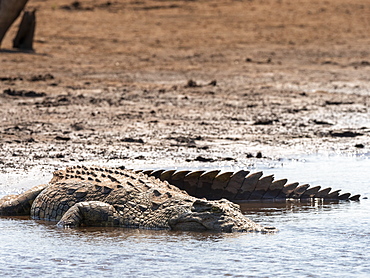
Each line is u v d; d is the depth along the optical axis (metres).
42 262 22.34
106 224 27.69
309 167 42.00
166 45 141.00
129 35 151.00
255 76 105.94
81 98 78.25
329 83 99.94
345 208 31.27
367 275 20.72
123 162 43.09
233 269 21.33
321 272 20.98
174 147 49.44
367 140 53.81
